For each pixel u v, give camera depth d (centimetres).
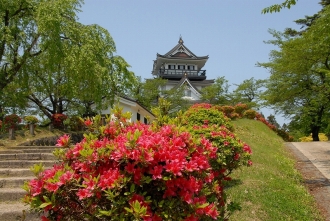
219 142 564
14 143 1067
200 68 4703
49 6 1276
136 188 239
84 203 242
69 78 1398
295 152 1467
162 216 236
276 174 835
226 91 3247
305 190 733
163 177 233
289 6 647
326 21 878
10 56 1395
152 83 3012
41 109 1795
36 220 430
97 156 244
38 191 235
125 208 212
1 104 1500
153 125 313
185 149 272
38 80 1589
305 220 533
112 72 1496
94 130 300
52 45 1261
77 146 266
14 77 1434
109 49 1504
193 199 250
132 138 240
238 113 2342
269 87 1895
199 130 600
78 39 1379
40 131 1315
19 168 650
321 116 2308
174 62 4453
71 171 250
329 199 677
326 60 1196
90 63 1294
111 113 317
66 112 1920
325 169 1002
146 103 2844
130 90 1684
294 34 2498
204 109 991
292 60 1298
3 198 489
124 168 241
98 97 1420
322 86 1413
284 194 649
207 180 291
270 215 526
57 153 280
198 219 259
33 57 1407
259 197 596
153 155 236
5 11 1289
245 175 757
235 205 428
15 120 1252
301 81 1504
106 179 225
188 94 3803
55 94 1758
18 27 1344
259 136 1702
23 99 1597
